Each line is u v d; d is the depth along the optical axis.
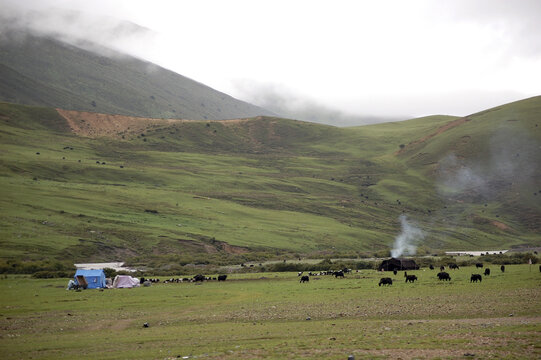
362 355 23.38
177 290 66.56
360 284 64.25
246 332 32.66
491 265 97.62
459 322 32.22
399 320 34.88
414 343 25.62
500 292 46.16
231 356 24.62
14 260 103.19
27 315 45.16
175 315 43.47
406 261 92.50
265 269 105.25
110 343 30.66
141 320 41.12
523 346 23.50
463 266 98.19
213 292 62.25
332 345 26.22
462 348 23.86
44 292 67.19
